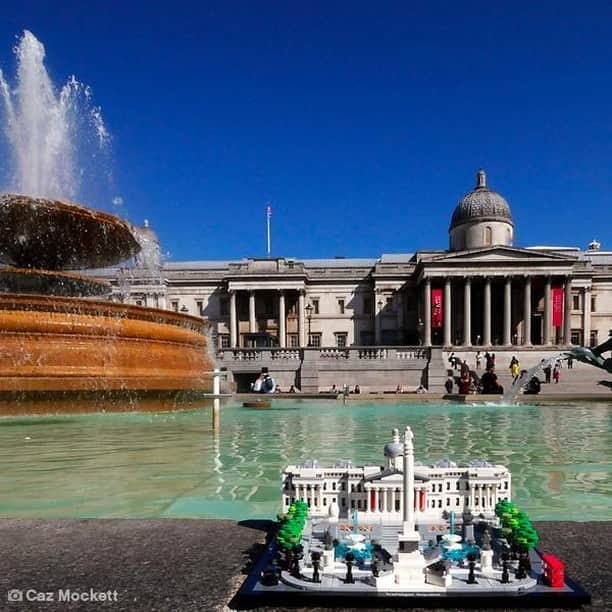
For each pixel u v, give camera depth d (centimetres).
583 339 7612
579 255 8050
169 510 576
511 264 7038
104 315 1788
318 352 4503
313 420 1753
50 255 2322
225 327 8088
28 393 1594
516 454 1012
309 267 8425
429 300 7250
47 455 938
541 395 3306
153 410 1841
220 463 870
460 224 8138
